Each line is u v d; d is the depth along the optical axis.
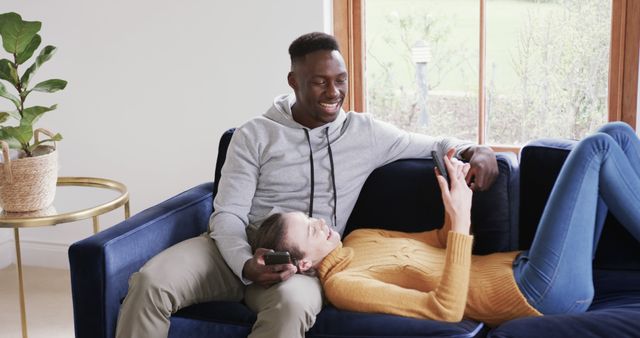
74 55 3.38
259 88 3.17
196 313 2.11
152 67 3.29
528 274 2.02
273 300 2.00
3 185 2.54
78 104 3.43
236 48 3.16
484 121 3.05
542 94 2.97
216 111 3.25
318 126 2.39
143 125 3.36
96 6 3.30
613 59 2.85
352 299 2.01
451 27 3.02
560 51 2.92
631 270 2.24
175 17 3.21
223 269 2.20
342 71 2.33
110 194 3.03
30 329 3.00
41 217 2.47
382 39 3.10
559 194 2.04
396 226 2.37
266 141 2.37
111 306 2.11
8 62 2.56
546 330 1.84
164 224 2.33
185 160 3.34
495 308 2.03
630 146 2.10
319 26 3.04
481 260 2.18
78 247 2.09
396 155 2.41
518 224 2.33
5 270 3.61
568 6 2.88
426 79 3.09
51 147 2.67
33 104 3.48
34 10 3.39
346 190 2.36
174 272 2.08
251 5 3.10
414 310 1.97
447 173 2.30
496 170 2.25
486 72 3.01
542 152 2.30
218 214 2.29
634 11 2.78
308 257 2.13
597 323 1.84
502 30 2.96
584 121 2.94
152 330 2.03
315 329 1.99
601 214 2.15
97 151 3.46
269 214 2.33
